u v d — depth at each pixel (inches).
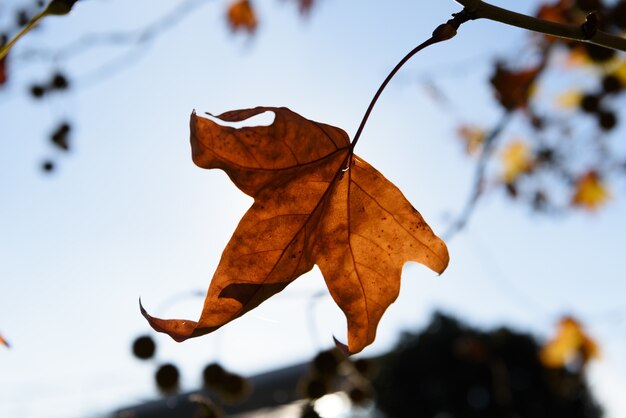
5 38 40.6
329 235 24.3
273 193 23.3
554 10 47.8
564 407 238.1
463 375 243.3
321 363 40.9
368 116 23.6
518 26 22.8
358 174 24.0
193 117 22.3
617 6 43.2
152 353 39.9
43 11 22.8
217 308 22.7
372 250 24.5
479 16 22.6
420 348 251.9
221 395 39.4
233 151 22.7
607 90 58.9
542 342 246.5
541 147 72.6
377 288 24.6
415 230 24.4
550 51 53.2
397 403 250.2
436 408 245.8
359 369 42.9
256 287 23.2
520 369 241.6
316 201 23.8
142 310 21.8
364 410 44.3
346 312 24.5
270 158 23.0
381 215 24.4
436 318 256.7
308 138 23.2
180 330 22.1
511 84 53.2
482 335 249.3
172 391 40.0
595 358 75.6
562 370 78.6
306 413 41.0
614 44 23.2
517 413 238.4
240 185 23.0
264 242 23.4
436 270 24.5
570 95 67.1
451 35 22.6
